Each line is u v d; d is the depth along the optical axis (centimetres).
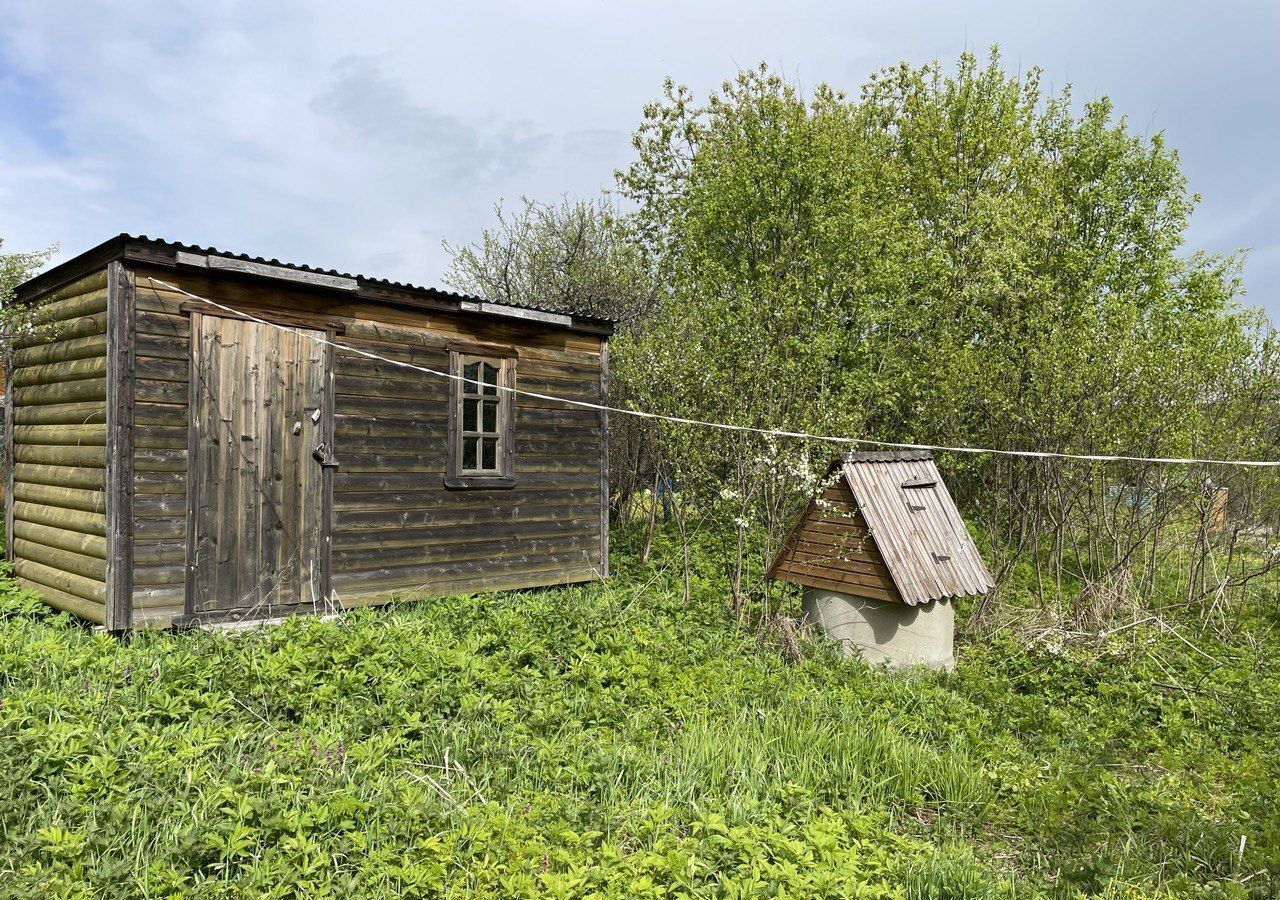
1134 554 1240
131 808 423
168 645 694
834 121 1716
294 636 716
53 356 882
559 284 1845
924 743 654
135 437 748
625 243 1847
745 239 1552
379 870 403
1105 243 1770
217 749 503
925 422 1362
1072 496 1180
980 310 1412
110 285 739
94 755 469
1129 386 1083
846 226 1438
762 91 1667
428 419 965
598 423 1146
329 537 874
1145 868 483
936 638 871
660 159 1827
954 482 1420
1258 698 819
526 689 650
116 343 738
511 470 1041
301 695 598
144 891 369
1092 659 911
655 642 815
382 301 913
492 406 1035
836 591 898
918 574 854
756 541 1296
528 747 549
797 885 394
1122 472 1129
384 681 633
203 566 784
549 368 1091
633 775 535
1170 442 1071
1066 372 1109
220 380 798
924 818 559
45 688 574
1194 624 1100
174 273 773
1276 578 1232
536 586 1067
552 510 1089
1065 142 1833
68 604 812
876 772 589
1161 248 1756
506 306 1009
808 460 972
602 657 744
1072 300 1471
